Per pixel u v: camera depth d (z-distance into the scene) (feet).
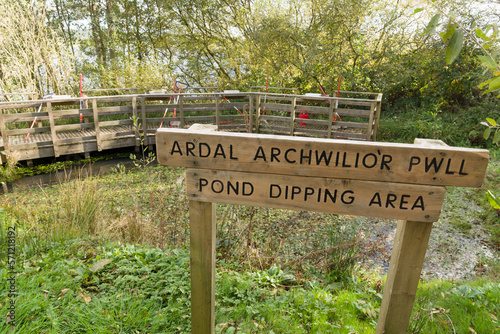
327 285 11.71
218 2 47.19
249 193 6.20
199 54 50.03
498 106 34.71
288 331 8.34
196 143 6.07
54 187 21.98
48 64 39.34
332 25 41.39
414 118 37.40
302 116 36.35
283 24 41.63
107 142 28.94
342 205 5.97
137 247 11.73
